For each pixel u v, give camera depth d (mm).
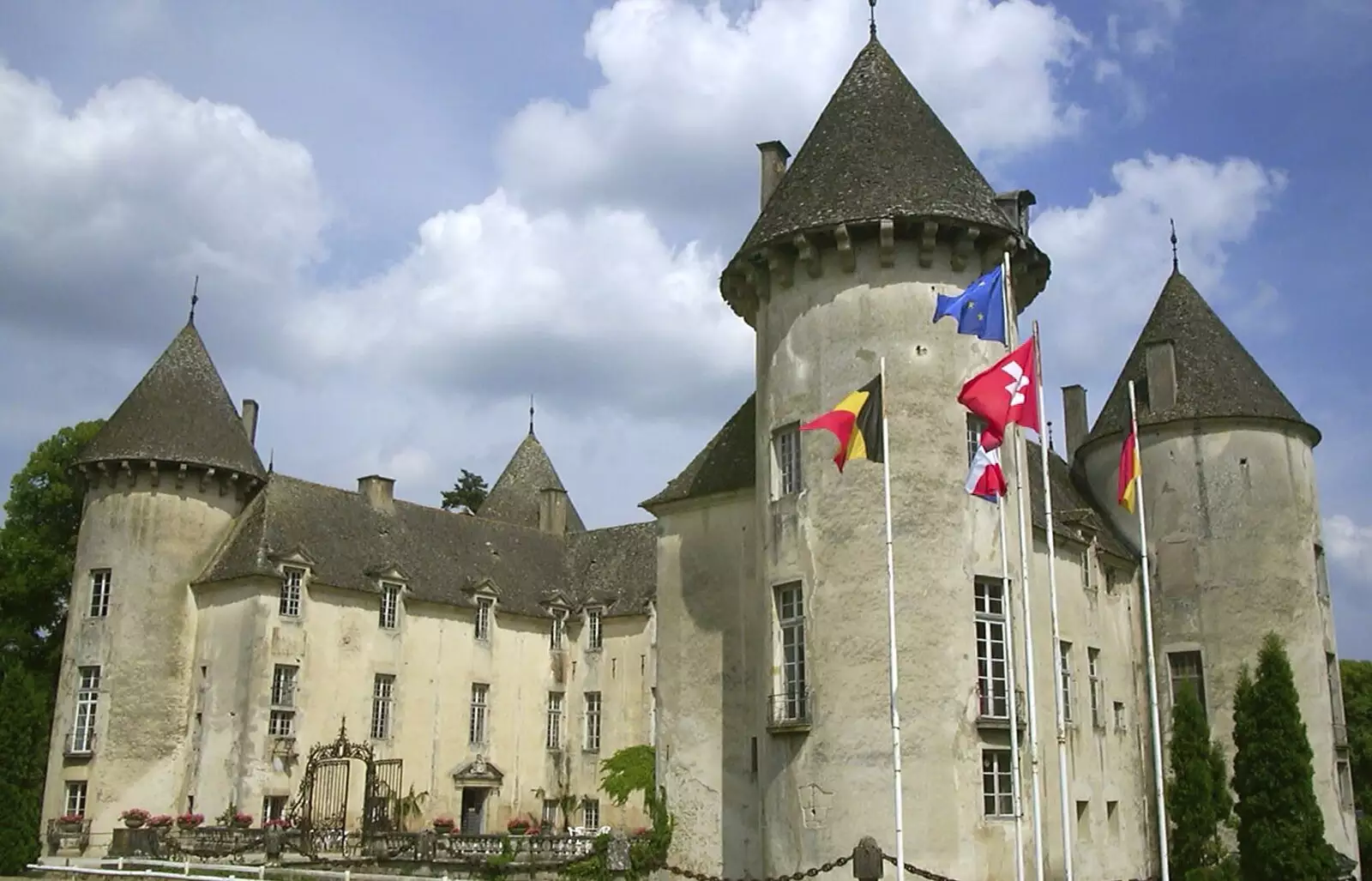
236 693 40688
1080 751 30672
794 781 22641
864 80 26391
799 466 24234
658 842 27375
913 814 21266
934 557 22422
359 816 42969
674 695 28188
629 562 53594
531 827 45188
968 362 23469
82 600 42844
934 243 23312
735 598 27625
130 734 41000
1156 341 35688
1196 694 32750
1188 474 34344
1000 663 22688
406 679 45875
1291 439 34375
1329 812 31797
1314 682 32562
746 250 25062
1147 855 33312
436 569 48875
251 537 42938
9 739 33281
